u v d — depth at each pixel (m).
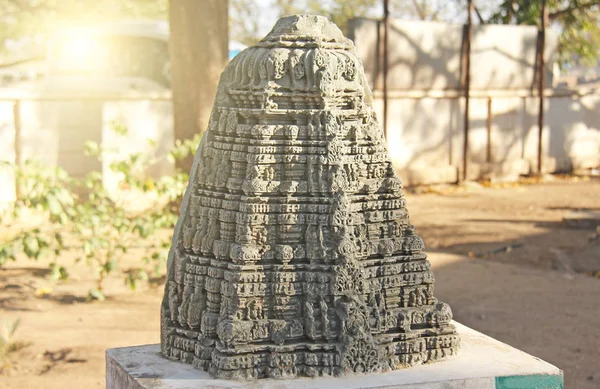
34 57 18.03
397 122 14.30
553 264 9.13
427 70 14.54
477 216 12.23
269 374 3.40
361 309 3.49
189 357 3.58
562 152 16.72
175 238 3.76
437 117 14.80
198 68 9.26
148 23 14.44
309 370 3.42
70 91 12.13
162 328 3.73
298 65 3.54
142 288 7.73
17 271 8.23
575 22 19.12
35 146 11.76
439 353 3.69
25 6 17.53
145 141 12.45
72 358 5.74
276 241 3.49
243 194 3.51
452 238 10.59
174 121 9.47
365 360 3.47
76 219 7.32
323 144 3.51
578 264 9.11
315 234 3.49
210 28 9.24
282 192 3.48
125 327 6.48
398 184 3.70
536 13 17.58
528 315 7.06
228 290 3.43
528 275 8.59
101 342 6.09
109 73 14.04
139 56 14.13
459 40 14.81
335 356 3.44
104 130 12.16
